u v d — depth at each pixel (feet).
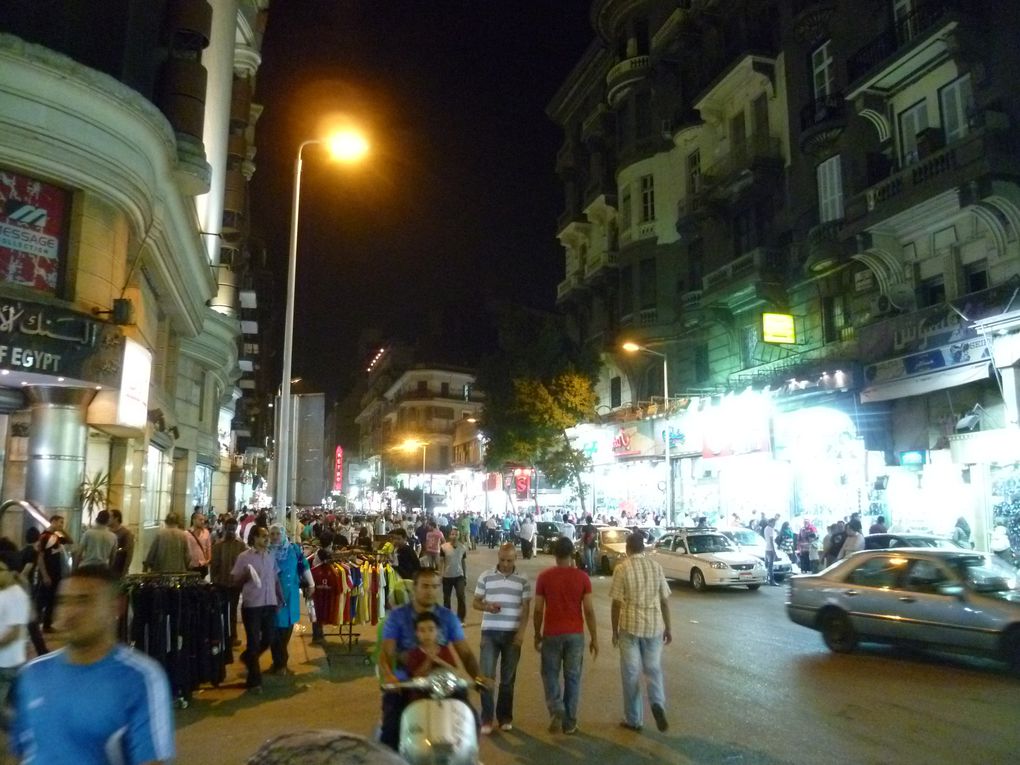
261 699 30.09
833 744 23.54
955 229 69.41
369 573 40.91
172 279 61.36
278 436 54.49
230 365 100.89
